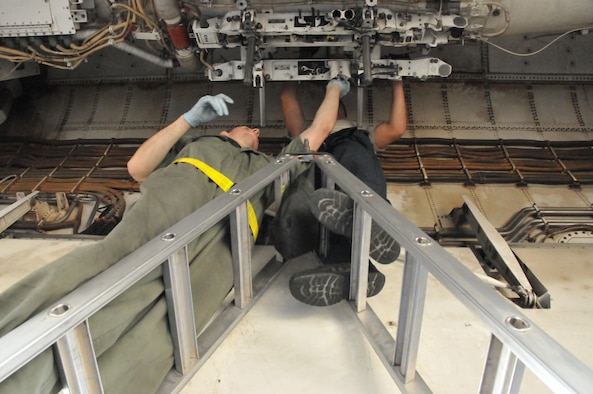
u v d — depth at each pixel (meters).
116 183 4.48
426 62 3.72
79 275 1.36
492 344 1.15
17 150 5.05
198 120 2.62
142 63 5.50
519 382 1.11
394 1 3.32
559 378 0.87
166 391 1.67
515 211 4.14
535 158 4.70
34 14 3.49
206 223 1.59
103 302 1.17
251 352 1.90
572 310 2.37
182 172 2.12
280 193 2.39
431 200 4.26
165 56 4.16
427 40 3.60
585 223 3.91
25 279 1.30
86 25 3.66
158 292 1.54
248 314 2.12
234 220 1.91
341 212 1.99
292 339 1.96
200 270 1.89
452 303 2.25
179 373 1.74
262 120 4.11
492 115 5.10
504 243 3.09
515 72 5.27
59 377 1.19
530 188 4.35
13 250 3.07
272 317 2.09
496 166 4.58
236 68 3.75
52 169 4.80
